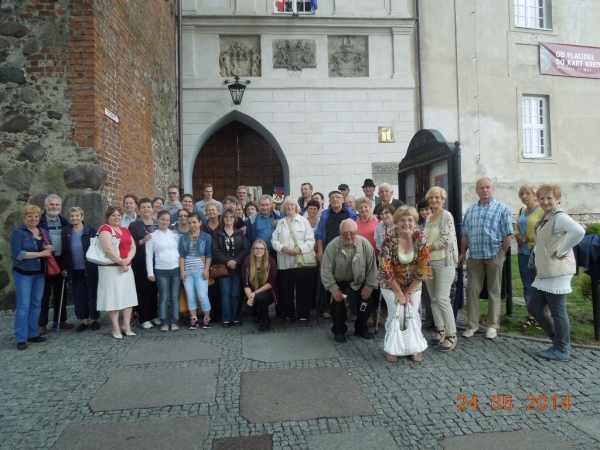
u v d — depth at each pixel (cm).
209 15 1383
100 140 789
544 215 507
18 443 345
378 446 334
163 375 473
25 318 574
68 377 472
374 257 578
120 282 608
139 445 339
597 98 1672
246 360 516
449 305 543
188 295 655
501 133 1564
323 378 458
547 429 354
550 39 1625
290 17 1404
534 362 492
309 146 1424
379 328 633
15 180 761
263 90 1412
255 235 725
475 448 329
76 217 645
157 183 1153
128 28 938
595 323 554
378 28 1455
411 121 1465
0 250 761
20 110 765
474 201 1540
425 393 420
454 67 1525
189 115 1392
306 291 659
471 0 1541
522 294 830
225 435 353
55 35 767
